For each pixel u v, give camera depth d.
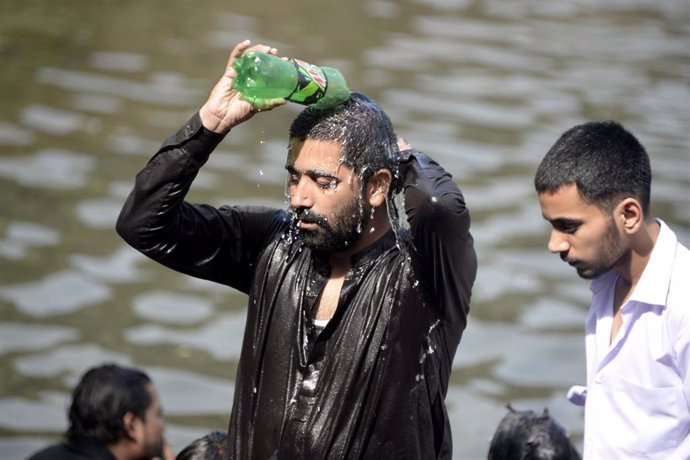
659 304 7.47
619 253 7.50
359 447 7.27
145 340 20.08
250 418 7.50
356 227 7.32
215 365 19.47
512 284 22.38
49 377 18.75
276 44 34.31
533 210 25.28
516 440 9.45
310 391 7.34
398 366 7.34
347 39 35.38
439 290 7.47
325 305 7.50
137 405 9.74
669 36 38.44
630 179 7.39
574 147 7.46
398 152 7.48
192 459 9.49
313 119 7.33
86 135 27.70
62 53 32.66
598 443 7.77
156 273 22.47
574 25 38.94
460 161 27.36
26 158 26.34
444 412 7.70
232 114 7.46
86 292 21.42
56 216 23.95
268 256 7.71
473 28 37.59
